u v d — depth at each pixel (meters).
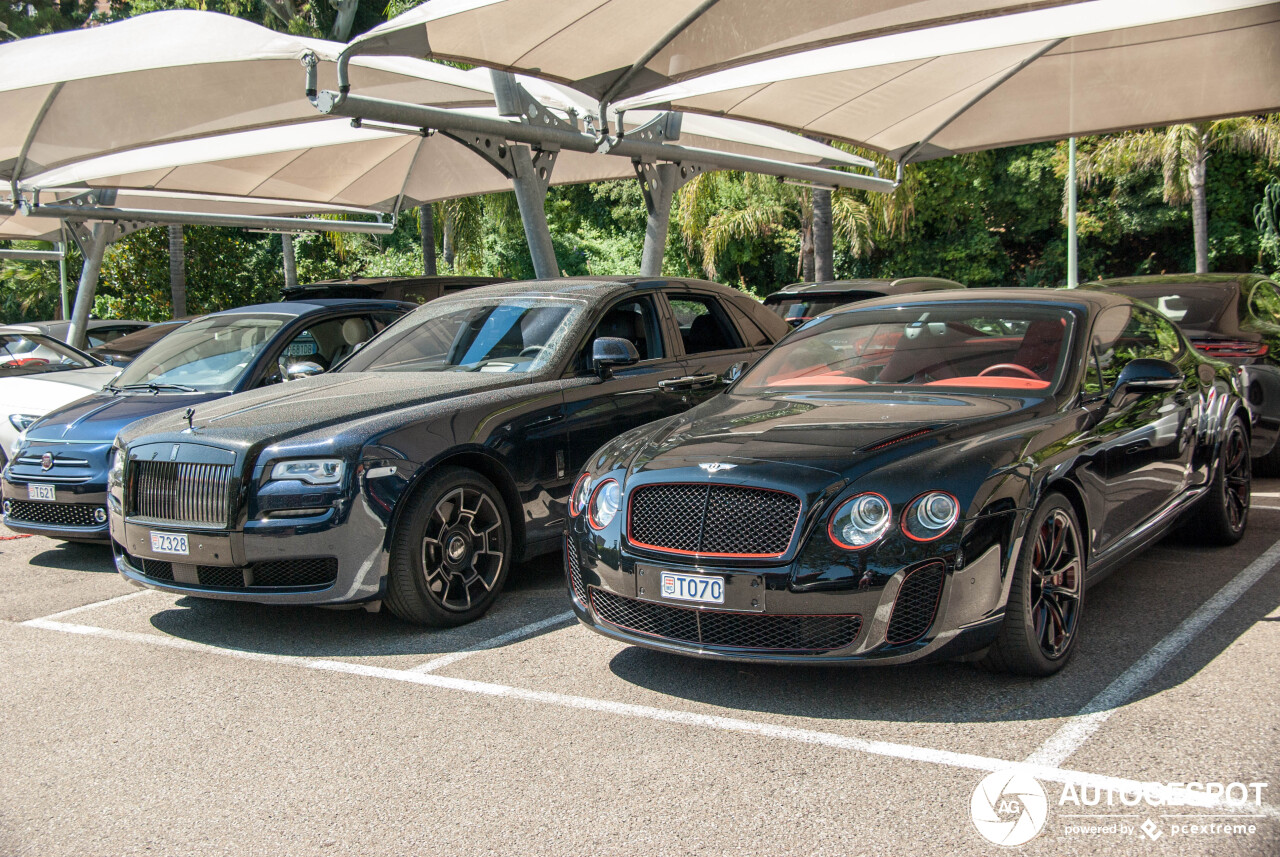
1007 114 13.03
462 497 5.19
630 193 37.38
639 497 4.08
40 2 36.47
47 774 3.65
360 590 4.83
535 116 9.50
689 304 6.91
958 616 3.63
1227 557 5.73
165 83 10.55
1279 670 4.00
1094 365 4.70
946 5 8.16
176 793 3.45
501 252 37.12
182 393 7.23
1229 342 7.36
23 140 12.19
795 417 4.41
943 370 4.78
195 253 29.38
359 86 10.77
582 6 7.59
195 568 5.01
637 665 4.49
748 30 8.32
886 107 12.42
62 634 5.39
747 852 2.88
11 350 10.02
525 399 5.59
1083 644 4.41
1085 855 2.77
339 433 4.91
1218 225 32.53
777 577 3.70
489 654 4.73
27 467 6.87
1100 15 8.42
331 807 3.29
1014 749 3.43
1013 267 36.22
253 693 4.37
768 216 30.95
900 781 3.25
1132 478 4.68
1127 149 28.42
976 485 3.70
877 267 35.00
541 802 3.25
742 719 3.82
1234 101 12.23
